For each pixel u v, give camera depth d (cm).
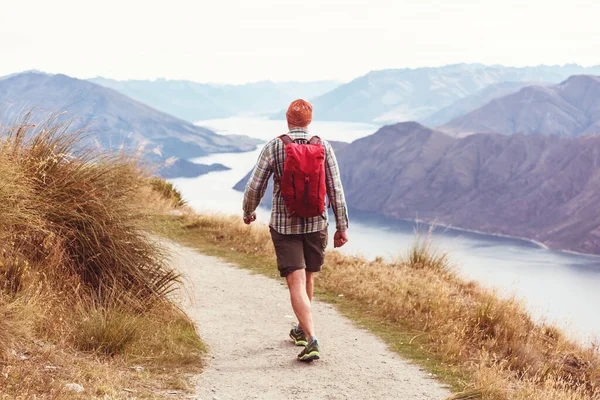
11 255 473
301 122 469
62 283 497
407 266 991
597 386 545
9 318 391
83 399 327
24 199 493
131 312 514
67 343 428
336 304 743
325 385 439
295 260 471
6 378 324
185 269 907
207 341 541
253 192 467
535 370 545
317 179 445
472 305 746
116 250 539
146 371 423
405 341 587
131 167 612
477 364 510
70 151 562
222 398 393
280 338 571
